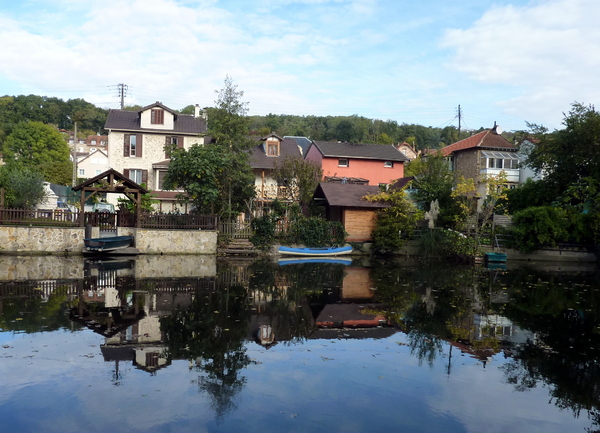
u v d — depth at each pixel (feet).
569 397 21.01
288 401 19.53
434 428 17.57
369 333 31.14
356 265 75.25
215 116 89.15
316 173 104.63
